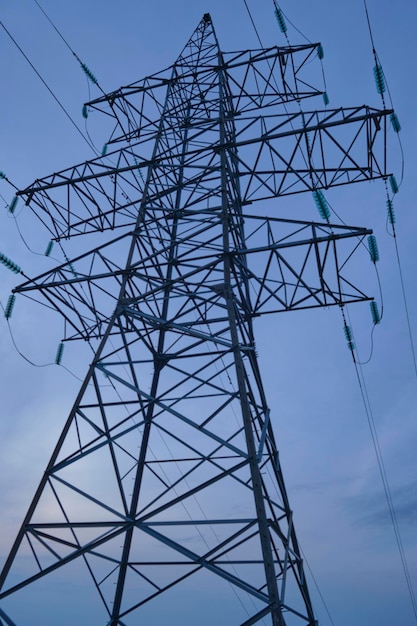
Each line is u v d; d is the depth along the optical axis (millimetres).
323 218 16359
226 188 17578
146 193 18828
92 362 14133
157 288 15805
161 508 11203
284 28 21469
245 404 12219
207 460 13664
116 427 13906
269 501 13984
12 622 10578
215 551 10656
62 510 12023
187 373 14898
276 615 9547
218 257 16406
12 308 18594
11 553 11164
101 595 14750
